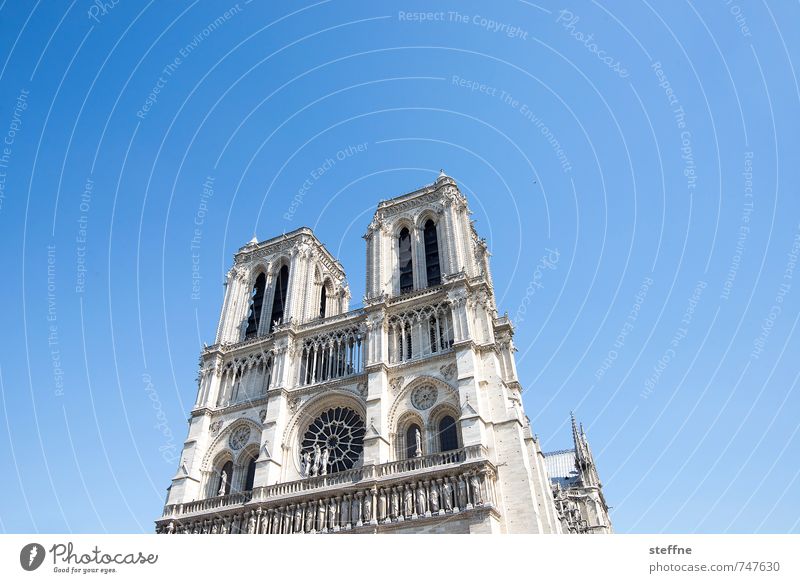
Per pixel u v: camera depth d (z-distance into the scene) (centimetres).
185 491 6606
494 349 6309
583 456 11512
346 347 7144
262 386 7412
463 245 7488
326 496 5722
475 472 5231
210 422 7312
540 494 5928
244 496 6250
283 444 6631
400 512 5350
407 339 6906
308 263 8581
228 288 8831
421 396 6269
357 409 6581
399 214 8238
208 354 7938
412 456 6003
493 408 5934
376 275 7556
